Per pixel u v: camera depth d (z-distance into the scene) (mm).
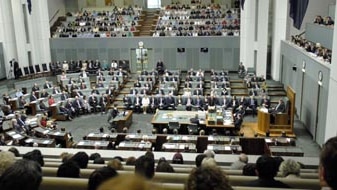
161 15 36375
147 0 40531
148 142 14133
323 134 15938
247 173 5672
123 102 24156
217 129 18531
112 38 32500
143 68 32906
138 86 25656
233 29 32812
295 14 20453
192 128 18203
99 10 39969
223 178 1742
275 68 27344
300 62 20422
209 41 31641
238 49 31406
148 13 37469
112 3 40656
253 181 3928
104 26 34938
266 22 27031
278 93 24547
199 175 1727
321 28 20016
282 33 26547
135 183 1229
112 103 24766
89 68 30766
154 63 32719
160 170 5828
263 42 27391
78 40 32719
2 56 29328
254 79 26031
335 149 1813
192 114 20188
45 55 32625
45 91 23500
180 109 22406
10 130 17516
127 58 32812
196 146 14523
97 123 21391
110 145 14102
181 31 32656
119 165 5742
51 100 22312
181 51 32094
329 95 11805
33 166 2191
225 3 39531
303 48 20984
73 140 18328
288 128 18062
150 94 25078
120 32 33094
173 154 9469
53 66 30797
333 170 1790
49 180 3537
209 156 7039
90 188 2787
